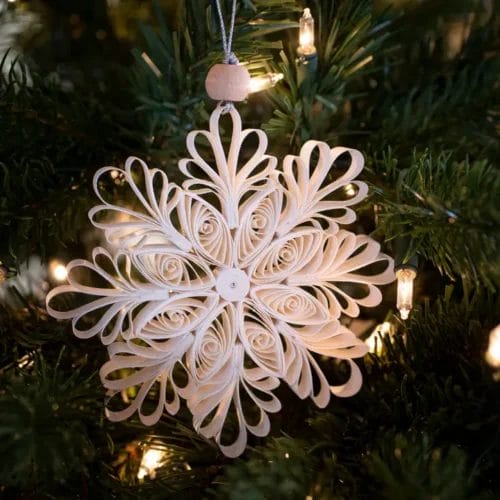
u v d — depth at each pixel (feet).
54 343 1.22
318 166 1.09
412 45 1.26
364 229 1.28
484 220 1.06
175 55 1.11
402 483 0.93
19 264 1.19
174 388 1.13
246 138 1.22
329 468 1.06
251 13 1.12
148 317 1.08
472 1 1.25
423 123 1.20
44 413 1.01
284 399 1.26
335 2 1.22
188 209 1.07
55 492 1.10
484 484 1.08
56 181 1.22
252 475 1.02
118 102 1.23
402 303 1.15
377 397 1.16
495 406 1.08
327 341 1.16
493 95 1.19
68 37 1.27
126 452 1.21
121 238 1.05
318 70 1.20
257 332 1.13
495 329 1.07
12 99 1.13
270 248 1.10
